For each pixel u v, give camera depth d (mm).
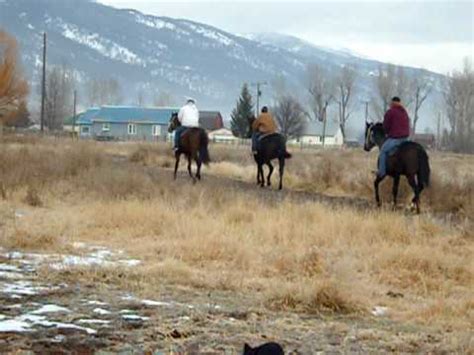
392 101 22312
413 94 99438
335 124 119062
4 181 21125
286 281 11281
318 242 14297
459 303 10289
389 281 11812
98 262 12203
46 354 7508
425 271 12406
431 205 22812
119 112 121938
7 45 64188
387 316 9766
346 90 112625
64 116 114438
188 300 10094
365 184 26453
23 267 11766
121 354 7594
